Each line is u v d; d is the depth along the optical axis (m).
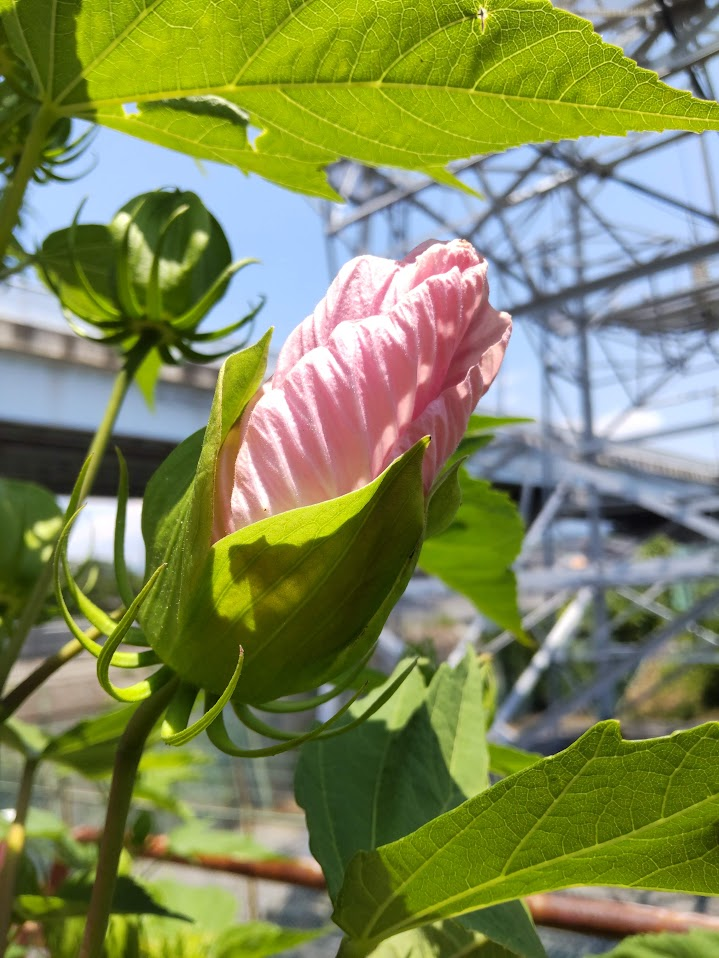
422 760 0.18
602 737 0.11
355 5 0.14
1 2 0.15
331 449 0.12
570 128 0.15
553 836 0.12
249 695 0.12
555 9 0.13
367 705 0.19
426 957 0.18
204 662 0.12
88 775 0.24
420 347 0.12
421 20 0.14
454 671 0.20
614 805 0.11
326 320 0.13
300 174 0.20
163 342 0.21
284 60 0.16
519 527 0.27
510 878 0.13
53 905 0.20
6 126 0.18
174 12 0.15
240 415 0.12
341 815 0.17
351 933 0.14
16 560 0.20
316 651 0.12
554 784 0.11
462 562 0.29
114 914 0.20
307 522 0.11
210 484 0.11
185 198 0.21
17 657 0.17
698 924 0.24
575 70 0.14
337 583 0.11
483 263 0.13
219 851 0.38
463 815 0.12
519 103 0.15
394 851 0.13
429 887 0.13
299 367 0.12
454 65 0.15
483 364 0.13
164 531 0.13
